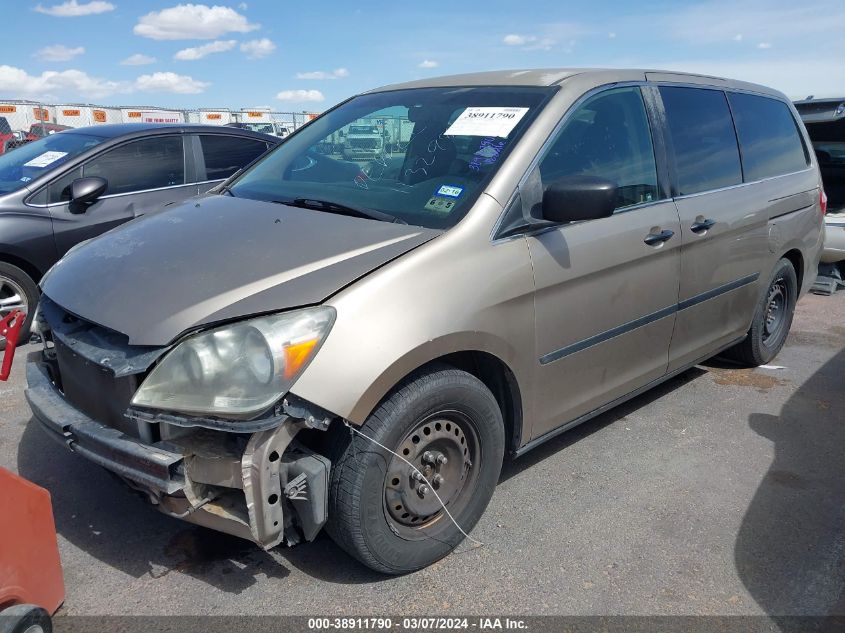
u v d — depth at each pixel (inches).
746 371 195.2
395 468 98.0
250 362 86.0
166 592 101.5
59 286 109.3
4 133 639.1
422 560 104.7
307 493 89.0
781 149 188.2
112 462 91.7
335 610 98.3
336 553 111.2
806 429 159.0
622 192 130.0
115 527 117.0
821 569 109.5
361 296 92.4
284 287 92.7
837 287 302.4
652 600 101.7
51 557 93.1
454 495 108.9
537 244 111.7
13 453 140.6
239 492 92.8
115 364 89.4
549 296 113.8
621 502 127.0
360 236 104.0
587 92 128.0
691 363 159.6
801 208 189.3
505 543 114.1
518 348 110.2
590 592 103.1
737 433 156.2
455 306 99.4
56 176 212.2
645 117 140.2
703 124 156.7
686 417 163.9
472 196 109.6
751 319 179.2
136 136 230.8
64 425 97.4
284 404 85.3
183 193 237.3
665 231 135.7
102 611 97.3
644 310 135.2
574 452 145.6
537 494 129.0
